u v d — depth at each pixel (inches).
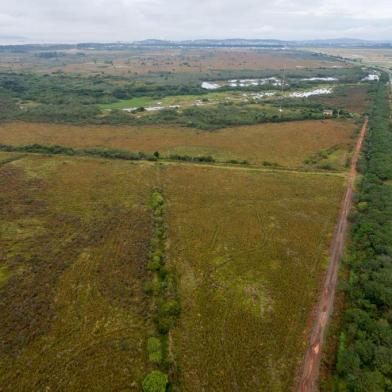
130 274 1598.2
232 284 1560.0
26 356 1206.3
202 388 1119.6
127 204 2236.7
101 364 1187.3
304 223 2043.6
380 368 1143.0
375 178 2564.0
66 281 1551.4
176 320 1360.7
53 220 2033.7
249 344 1270.9
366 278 1541.6
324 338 1305.4
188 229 1968.5
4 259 1685.5
